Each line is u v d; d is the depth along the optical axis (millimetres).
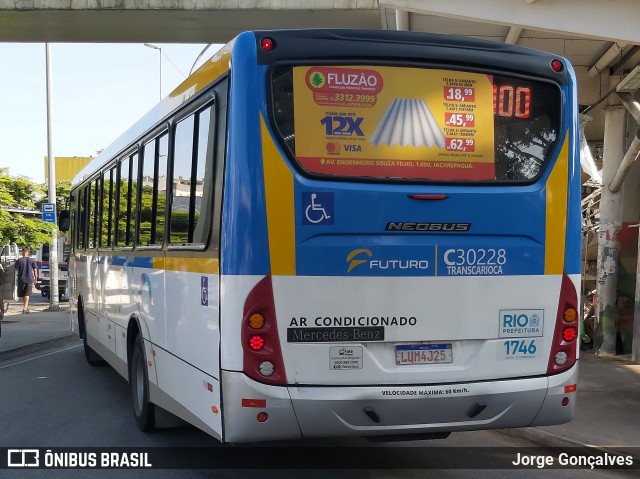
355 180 4973
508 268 5238
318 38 5012
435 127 5152
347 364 4902
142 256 7355
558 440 7039
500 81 5344
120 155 8734
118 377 11148
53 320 20219
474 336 5152
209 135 5402
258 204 4812
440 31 12211
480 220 5164
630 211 12867
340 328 4895
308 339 4852
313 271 4859
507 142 5312
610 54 11906
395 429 4977
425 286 5051
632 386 9727
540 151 5402
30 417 8312
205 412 5305
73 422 8039
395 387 4957
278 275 4816
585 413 8188
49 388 10195
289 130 4902
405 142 5082
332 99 4984
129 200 8109
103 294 9836
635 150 11008
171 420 7363
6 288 24781
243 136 4863
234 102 4922
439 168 5141
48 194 24234
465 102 5242
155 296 6789
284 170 4859
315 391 4844
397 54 5098
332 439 7223
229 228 4879
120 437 7340
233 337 4844
